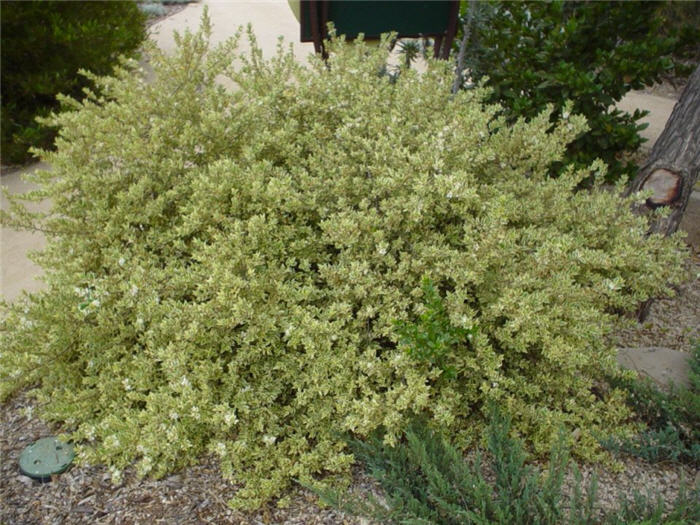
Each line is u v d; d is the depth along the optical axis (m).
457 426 2.55
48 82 5.30
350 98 3.39
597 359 2.56
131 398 2.55
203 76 3.72
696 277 3.44
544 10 4.52
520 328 2.47
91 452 2.31
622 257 2.68
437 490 2.00
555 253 2.43
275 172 2.93
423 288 2.33
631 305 2.81
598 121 4.34
